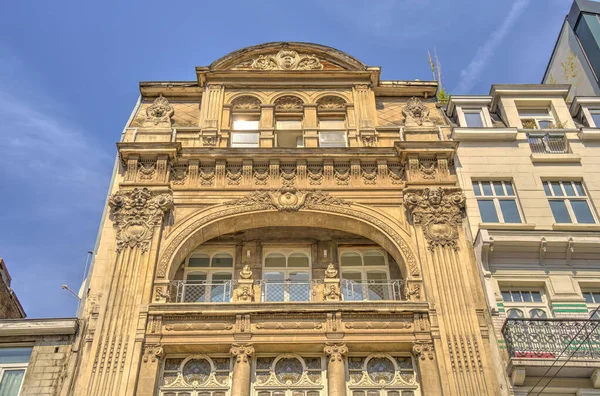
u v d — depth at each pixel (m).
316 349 15.89
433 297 16.33
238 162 19.34
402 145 19.30
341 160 19.39
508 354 14.94
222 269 18.50
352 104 21.62
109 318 15.73
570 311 16.27
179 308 16.02
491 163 19.75
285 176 19.14
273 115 21.38
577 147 20.31
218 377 15.61
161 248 17.41
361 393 15.34
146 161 19.20
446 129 20.80
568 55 30.44
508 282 16.86
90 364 14.90
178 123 21.31
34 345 15.74
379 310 16.08
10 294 20.52
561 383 14.68
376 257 18.84
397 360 15.95
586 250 17.31
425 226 17.81
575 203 19.09
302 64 22.81
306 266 18.64
